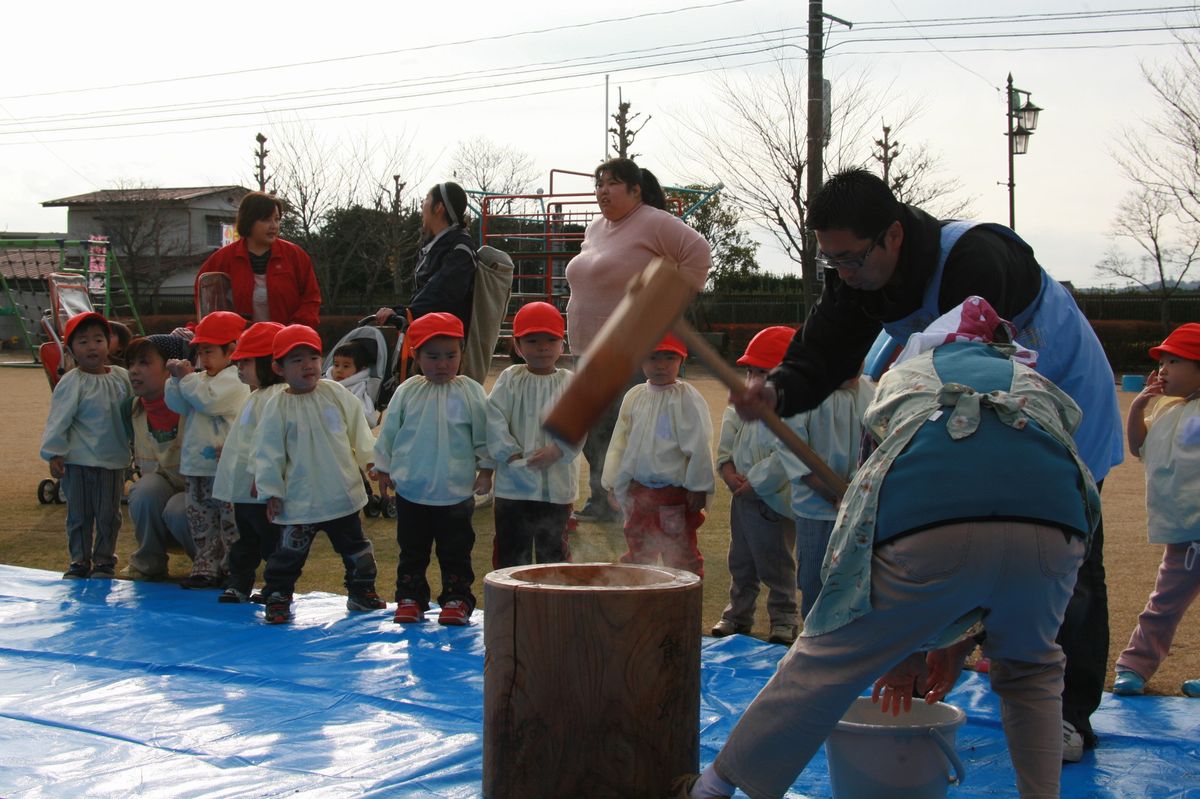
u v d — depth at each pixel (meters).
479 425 4.81
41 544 6.64
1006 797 2.83
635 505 4.99
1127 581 5.61
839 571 2.18
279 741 3.18
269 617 4.64
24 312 32.03
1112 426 2.94
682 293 2.03
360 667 3.95
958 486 2.07
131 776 2.89
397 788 2.82
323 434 4.83
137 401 5.73
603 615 2.61
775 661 4.06
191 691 3.67
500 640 2.70
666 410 4.92
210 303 6.32
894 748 2.53
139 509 5.55
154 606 4.94
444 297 6.41
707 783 2.34
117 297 39.91
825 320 2.90
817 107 20.72
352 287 38.94
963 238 2.68
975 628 2.42
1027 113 23.05
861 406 4.24
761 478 4.36
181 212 44.31
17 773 2.90
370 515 7.73
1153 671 3.78
